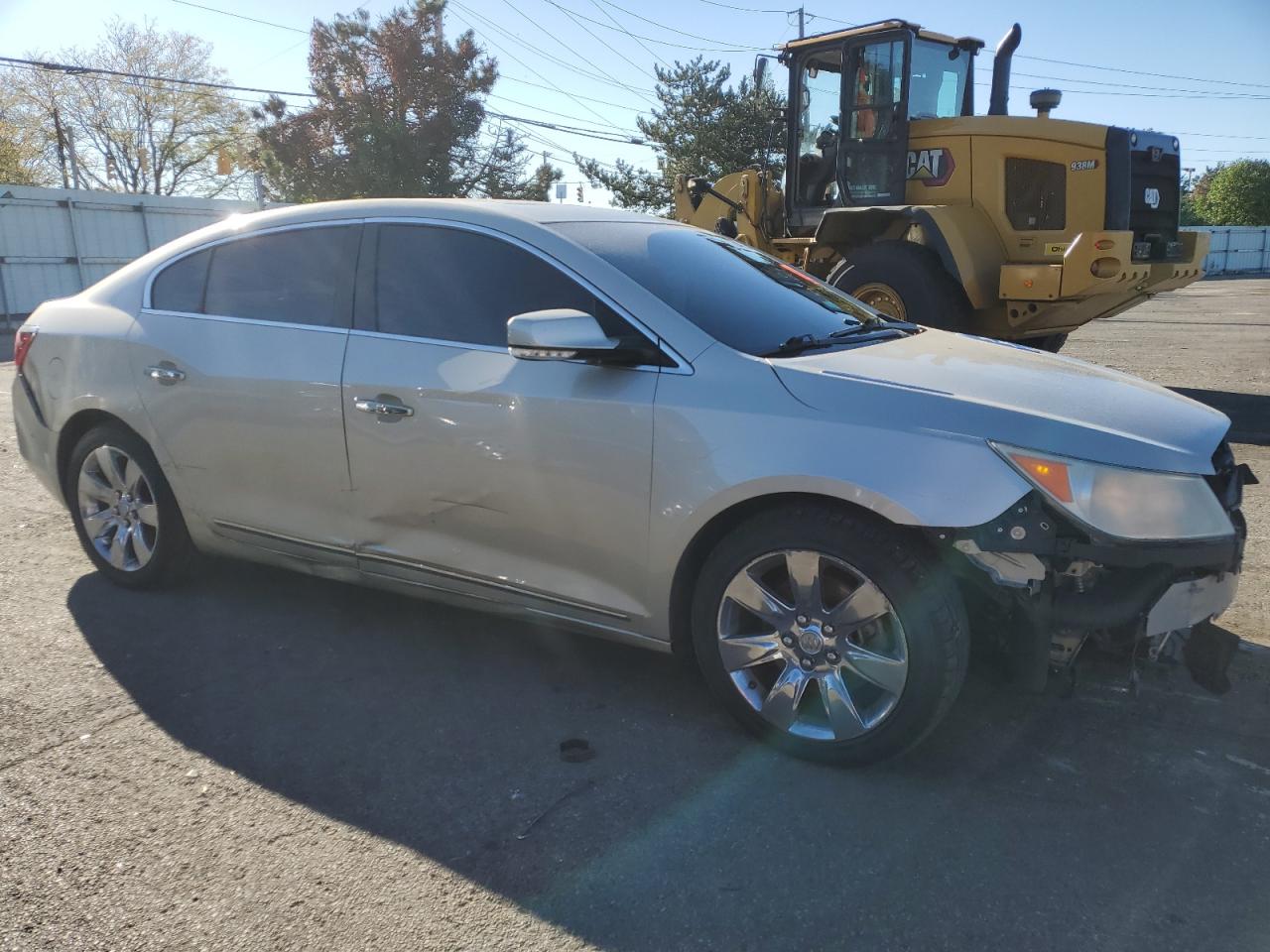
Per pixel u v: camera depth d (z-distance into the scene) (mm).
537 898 2465
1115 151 8086
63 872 2557
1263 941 2305
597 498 3189
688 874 2553
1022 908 2418
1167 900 2445
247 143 42312
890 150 9062
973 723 3326
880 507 2758
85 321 4387
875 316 4039
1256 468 6480
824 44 9547
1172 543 2758
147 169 43406
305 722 3334
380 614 4270
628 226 3779
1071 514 2705
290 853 2637
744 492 2941
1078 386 3186
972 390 2979
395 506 3607
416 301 3619
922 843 2674
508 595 3482
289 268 3939
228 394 3914
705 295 3422
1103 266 7812
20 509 5922
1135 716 3373
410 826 2758
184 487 4156
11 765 3055
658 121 32969
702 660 3191
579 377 3227
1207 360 11773
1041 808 2836
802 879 2533
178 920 2385
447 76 33250
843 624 2920
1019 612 2820
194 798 2885
